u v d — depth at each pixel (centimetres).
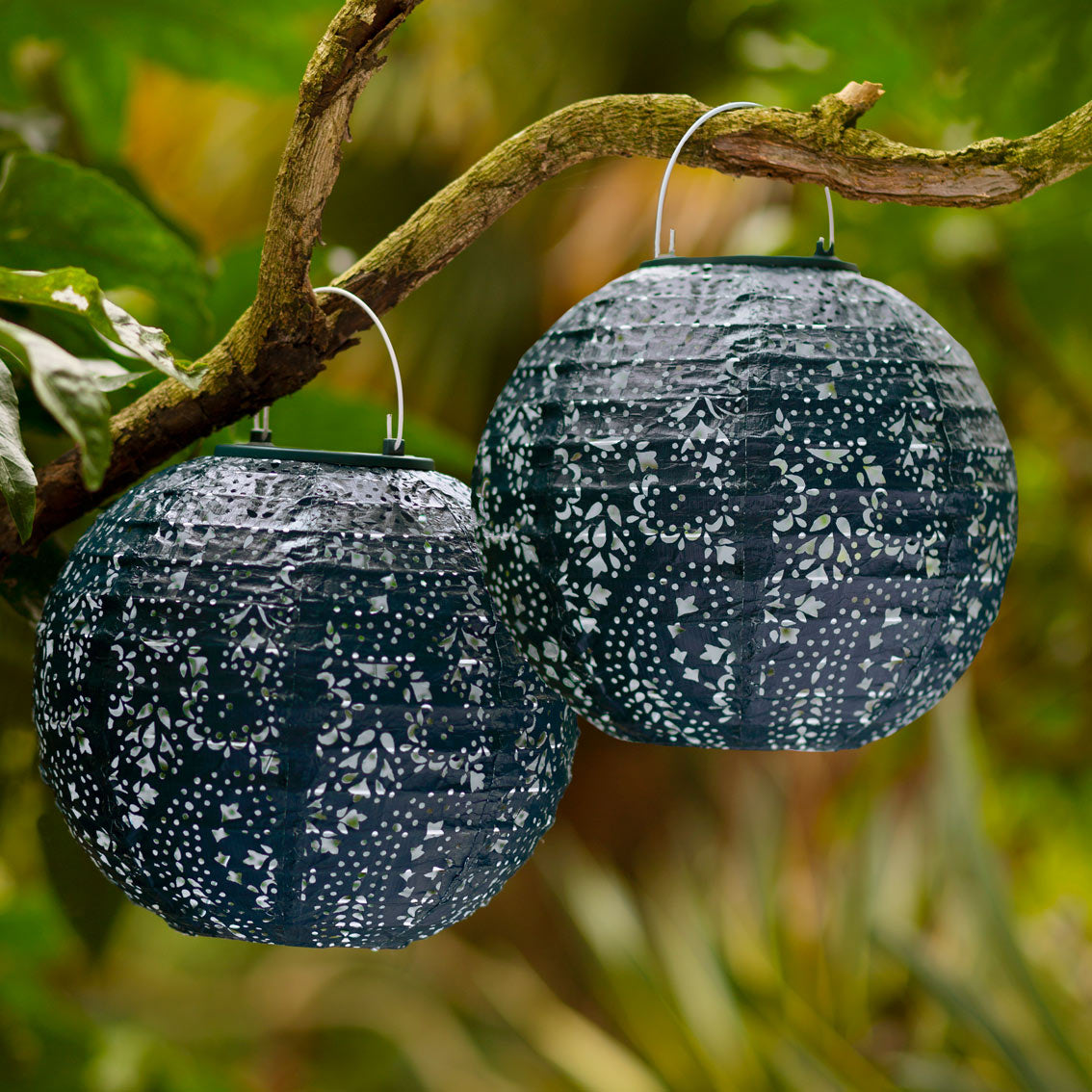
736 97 450
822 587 233
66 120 353
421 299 697
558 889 698
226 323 289
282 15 328
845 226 416
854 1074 492
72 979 643
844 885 572
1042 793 573
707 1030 521
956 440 236
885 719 238
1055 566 515
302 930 240
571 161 247
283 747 236
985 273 418
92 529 242
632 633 235
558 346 238
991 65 343
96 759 238
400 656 237
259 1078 930
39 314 262
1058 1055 459
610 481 234
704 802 841
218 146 674
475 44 637
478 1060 806
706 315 235
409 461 243
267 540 237
